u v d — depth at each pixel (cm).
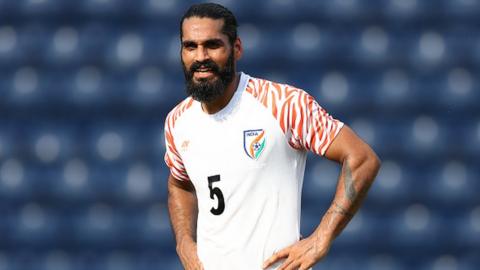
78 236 4178
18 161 4406
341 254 4031
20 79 4650
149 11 4809
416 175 4200
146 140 4400
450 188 4169
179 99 4528
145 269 4044
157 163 4338
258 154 1517
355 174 1487
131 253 4119
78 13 4828
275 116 1515
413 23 4666
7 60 4719
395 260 4022
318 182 4094
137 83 4588
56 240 4191
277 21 4700
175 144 1603
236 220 1534
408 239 4056
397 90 4459
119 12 4819
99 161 4369
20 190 4322
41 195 4312
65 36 4769
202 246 1577
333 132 1506
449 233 4059
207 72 1489
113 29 4775
